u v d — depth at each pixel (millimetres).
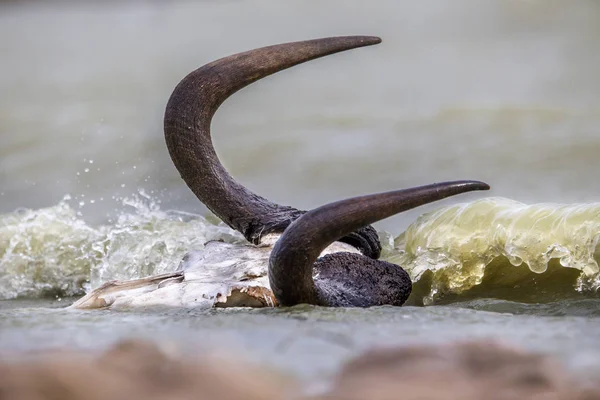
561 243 20156
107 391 9398
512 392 9406
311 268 16125
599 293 19703
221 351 11312
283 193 40594
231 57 18938
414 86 60812
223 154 47375
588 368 10656
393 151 46094
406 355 10328
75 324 14305
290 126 53062
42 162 49531
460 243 21125
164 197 39844
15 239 24906
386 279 17891
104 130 55625
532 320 14375
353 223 15789
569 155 42969
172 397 9305
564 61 63688
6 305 22672
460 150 45281
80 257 24672
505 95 56781
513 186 39031
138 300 17109
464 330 13297
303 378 10250
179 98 18625
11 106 64688
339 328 13367
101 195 42000
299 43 19188
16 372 9711
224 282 17312
